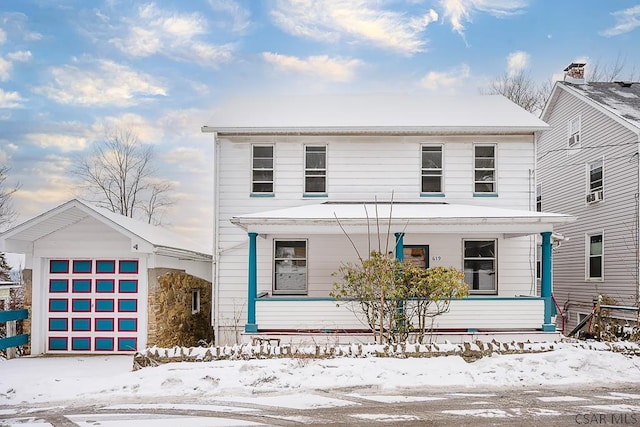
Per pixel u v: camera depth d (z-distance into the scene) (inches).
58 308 523.8
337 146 607.8
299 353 402.3
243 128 586.2
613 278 698.2
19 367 442.3
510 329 499.5
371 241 594.6
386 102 703.7
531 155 607.8
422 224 498.0
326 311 496.7
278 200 602.2
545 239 505.7
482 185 610.5
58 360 480.1
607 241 715.4
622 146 686.5
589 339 535.8
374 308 453.7
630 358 415.2
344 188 604.4
